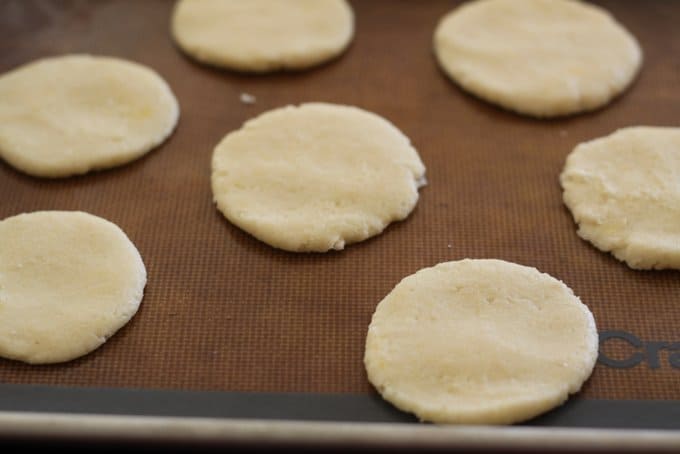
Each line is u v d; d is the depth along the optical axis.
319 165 0.44
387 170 0.44
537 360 0.39
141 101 0.46
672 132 0.45
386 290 0.41
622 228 0.42
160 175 0.45
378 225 0.42
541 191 0.44
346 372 0.39
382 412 0.38
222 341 0.40
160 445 0.35
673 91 0.48
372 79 0.48
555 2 0.50
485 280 0.40
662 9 0.51
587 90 0.47
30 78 0.47
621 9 0.51
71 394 0.39
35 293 0.40
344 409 0.38
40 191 0.44
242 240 0.43
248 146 0.45
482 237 0.43
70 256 0.41
